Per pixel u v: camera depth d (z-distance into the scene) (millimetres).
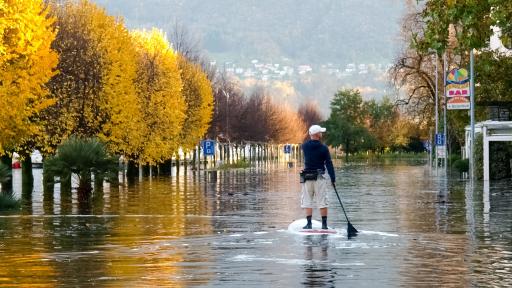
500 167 135875
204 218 66250
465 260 40094
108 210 75625
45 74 102562
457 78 134625
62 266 38438
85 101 135375
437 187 116562
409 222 61688
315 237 50188
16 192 107250
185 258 41031
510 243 47312
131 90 143500
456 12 55844
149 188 118625
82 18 137875
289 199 91938
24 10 97062
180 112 181875
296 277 35000
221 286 32969
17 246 46625
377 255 41781
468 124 162625
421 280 34250
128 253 43125
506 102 122688
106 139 138250
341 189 114375
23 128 99312
